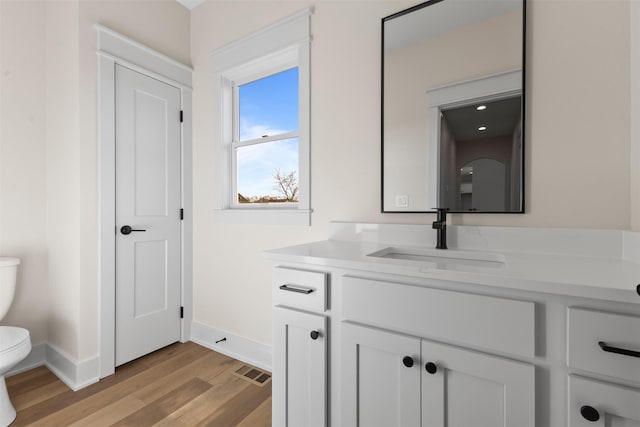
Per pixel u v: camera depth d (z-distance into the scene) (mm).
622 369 617
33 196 1919
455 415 795
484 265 1122
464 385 784
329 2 1682
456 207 1322
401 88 1449
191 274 2311
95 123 1773
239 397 1608
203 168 2248
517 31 1205
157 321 2107
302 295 1051
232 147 2195
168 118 2170
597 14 1079
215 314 2174
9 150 1832
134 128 1970
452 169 1332
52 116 1910
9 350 1355
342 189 1632
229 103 2189
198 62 2283
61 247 1846
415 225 1381
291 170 1951
